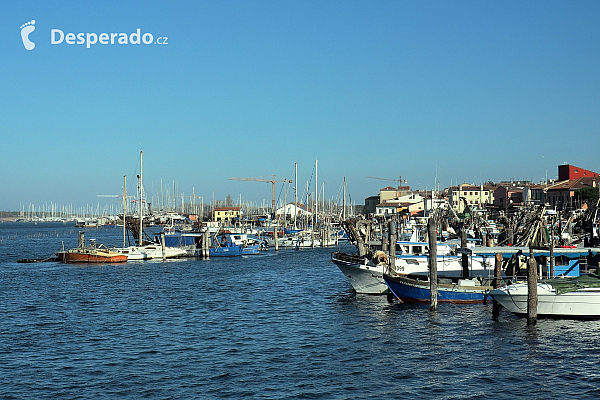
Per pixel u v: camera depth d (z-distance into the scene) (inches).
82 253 4697.3
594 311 2048.5
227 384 1509.6
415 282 2456.9
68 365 1675.7
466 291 2426.2
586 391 1454.2
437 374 1578.5
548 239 2731.3
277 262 4675.2
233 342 1925.4
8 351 1825.8
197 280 3526.1
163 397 1424.7
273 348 1844.2
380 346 1851.6
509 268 2603.3
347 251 5851.4
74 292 3041.3
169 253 5044.3
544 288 2068.2
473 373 1583.4
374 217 6953.7
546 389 1469.0
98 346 1884.8
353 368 1635.1
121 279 3592.5
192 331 2090.3
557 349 1777.8
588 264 2768.2
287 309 2500.0
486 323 2106.3
